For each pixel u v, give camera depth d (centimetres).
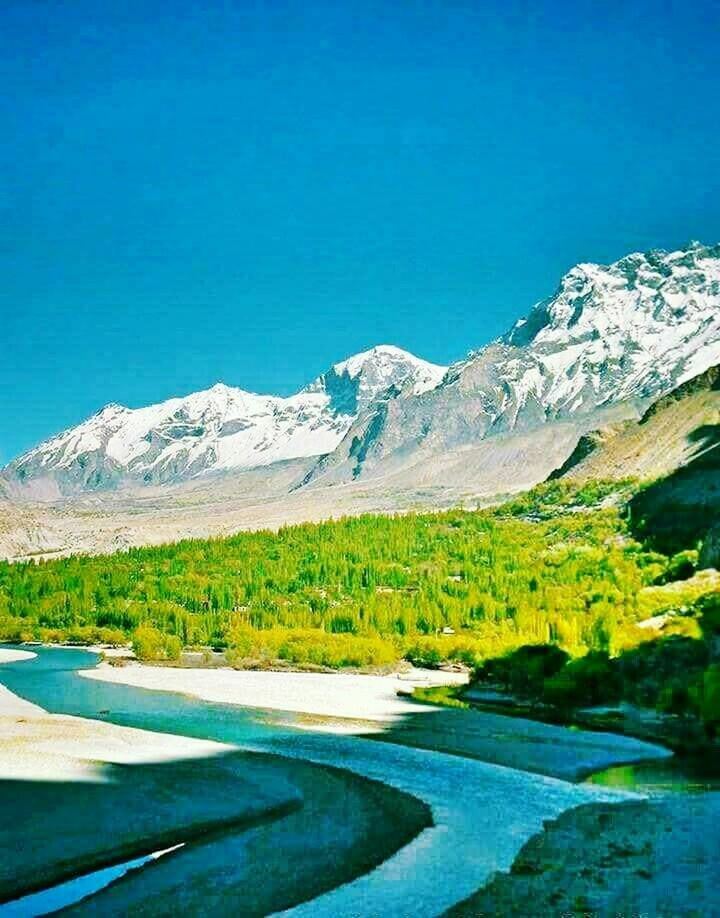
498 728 8169
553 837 4472
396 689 11250
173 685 11138
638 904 3541
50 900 3481
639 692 9225
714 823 4756
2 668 13112
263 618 17375
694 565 17588
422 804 5150
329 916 3394
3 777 5228
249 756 6347
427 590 19050
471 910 3469
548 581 19775
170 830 4400
